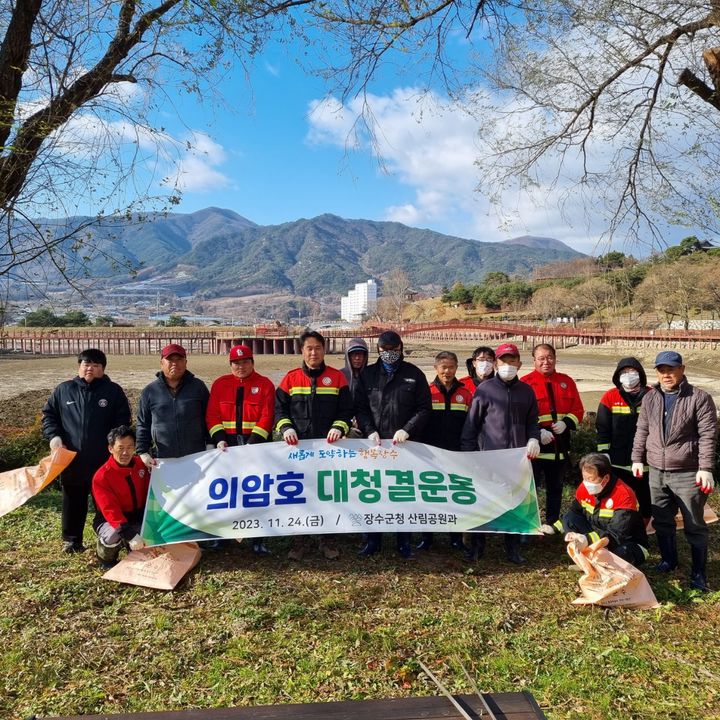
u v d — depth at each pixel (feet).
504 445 19.57
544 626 15.02
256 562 18.60
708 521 18.60
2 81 23.79
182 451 19.11
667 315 218.38
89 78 24.57
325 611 15.46
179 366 18.94
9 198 23.41
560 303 296.92
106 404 19.33
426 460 19.45
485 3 29.12
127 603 15.93
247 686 12.35
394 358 19.31
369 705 7.95
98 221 24.00
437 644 13.96
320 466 19.13
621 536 17.52
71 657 13.38
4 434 34.32
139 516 18.80
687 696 12.23
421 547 20.04
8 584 16.80
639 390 20.75
